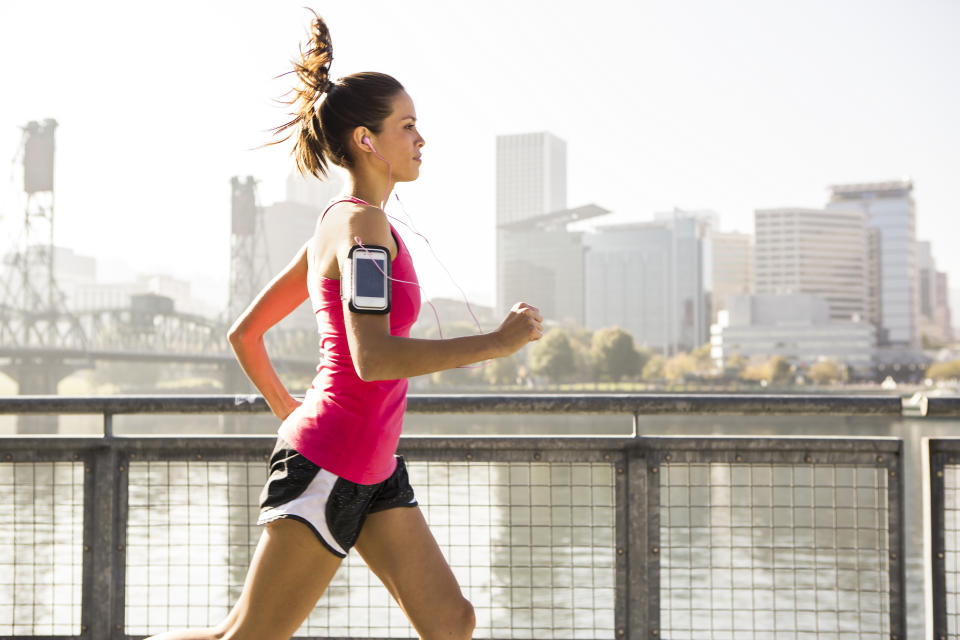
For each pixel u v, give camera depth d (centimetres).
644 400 262
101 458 279
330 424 176
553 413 265
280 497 177
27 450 280
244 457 275
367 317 163
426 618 188
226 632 179
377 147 181
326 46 186
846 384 17475
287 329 14962
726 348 19438
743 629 262
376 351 161
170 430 8106
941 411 251
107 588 278
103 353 10975
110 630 277
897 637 254
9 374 10719
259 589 178
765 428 6888
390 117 181
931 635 255
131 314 13225
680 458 265
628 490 265
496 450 268
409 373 162
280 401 209
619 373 17512
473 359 162
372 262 165
